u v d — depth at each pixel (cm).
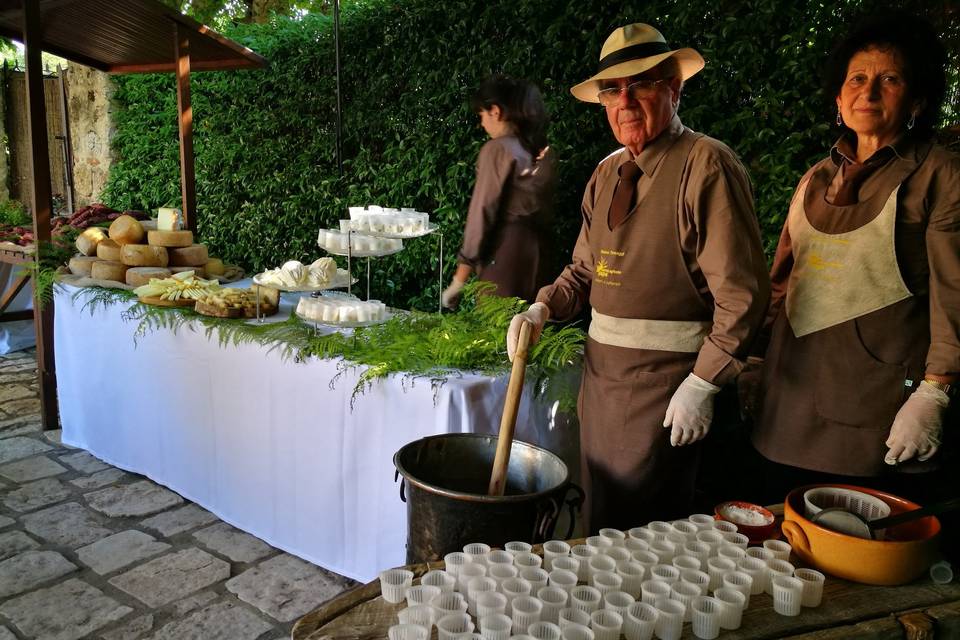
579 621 105
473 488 174
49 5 357
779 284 184
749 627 106
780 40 257
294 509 246
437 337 225
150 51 434
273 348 242
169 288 291
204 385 273
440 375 205
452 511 140
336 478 231
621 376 181
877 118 149
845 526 120
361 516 227
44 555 250
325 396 229
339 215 434
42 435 369
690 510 189
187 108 403
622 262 178
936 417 145
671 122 171
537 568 117
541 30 321
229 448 267
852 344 158
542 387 216
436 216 381
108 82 626
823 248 162
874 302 155
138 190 616
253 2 733
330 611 108
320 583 235
